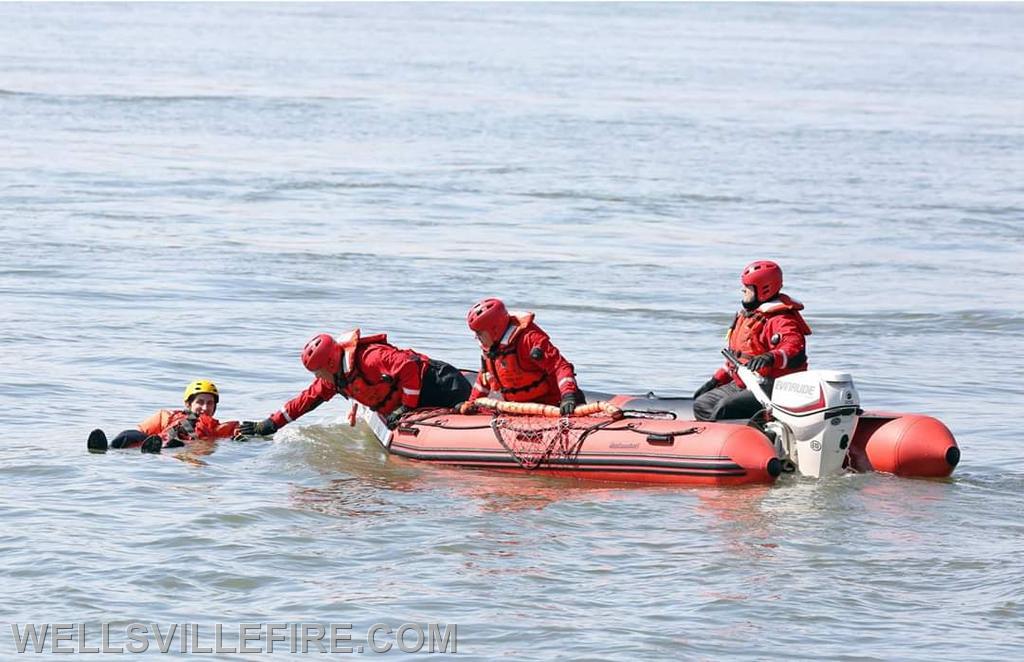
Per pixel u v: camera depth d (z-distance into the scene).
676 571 13.71
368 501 16.34
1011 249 41.34
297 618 12.44
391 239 40.31
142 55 112.06
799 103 93.06
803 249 40.47
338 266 35.75
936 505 16.16
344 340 19.20
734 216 46.72
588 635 12.09
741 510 15.84
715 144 68.69
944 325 30.61
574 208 47.47
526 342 18.33
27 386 22.50
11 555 13.88
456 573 13.63
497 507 16.08
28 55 106.31
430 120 75.56
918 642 11.98
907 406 23.02
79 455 18.16
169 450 18.70
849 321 30.92
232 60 111.69
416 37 159.38
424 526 15.23
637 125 76.31
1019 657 11.68
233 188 49.62
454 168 57.12
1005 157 66.25
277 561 13.92
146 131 66.38
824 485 16.91
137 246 37.50
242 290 32.31
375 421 19.58
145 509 15.66
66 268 33.91
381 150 62.81
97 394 22.25
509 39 162.38
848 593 13.15
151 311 29.50
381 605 12.77
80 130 65.50
